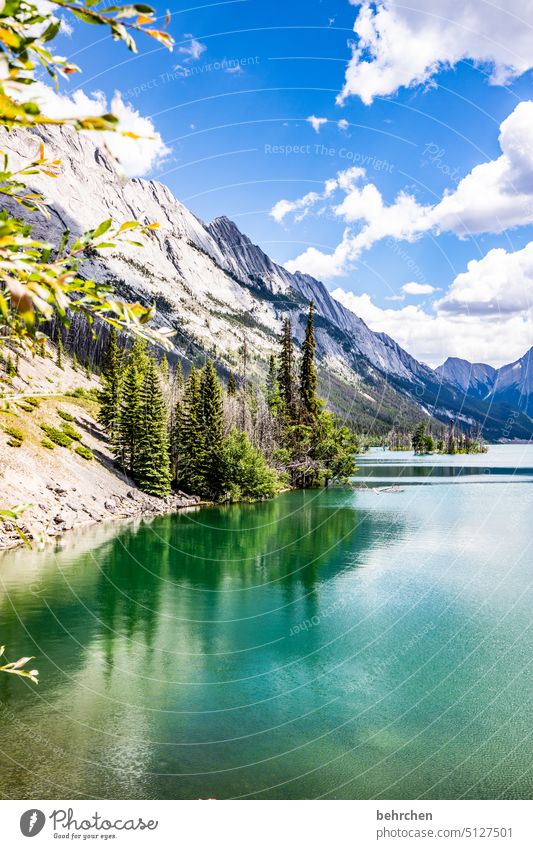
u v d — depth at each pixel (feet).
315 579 86.53
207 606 73.51
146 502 167.94
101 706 45.93
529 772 36.58
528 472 293.23
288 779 35.83
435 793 34.24
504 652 56.75
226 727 42.78
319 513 154.10
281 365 257.34
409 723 43.52
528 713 44.96
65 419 198.70
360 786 34.78
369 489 215.31
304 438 237.04
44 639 61.00
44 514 128.36
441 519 138.72
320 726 43.01
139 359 244.83
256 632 63.67
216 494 189.88
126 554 104.58
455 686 49.57
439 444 567.18
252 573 91.61
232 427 208.95
